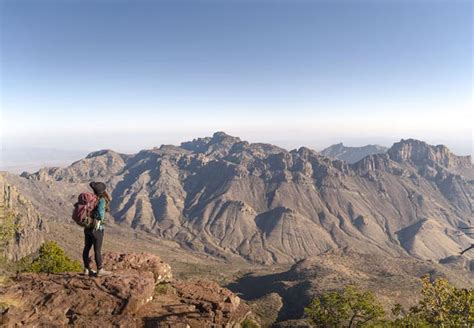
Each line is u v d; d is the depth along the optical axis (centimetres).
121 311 1343
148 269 2145
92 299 1359
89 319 1260
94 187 1502
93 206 1483
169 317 1381
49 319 1216
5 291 1348
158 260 2245
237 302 1716
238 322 1634
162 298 1590
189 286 1805
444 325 3117
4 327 1136
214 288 1822
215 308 1567
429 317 3216
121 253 2269
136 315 1376
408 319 3250
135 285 1462
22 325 1173
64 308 1298
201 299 1650
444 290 3219
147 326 1328
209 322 1463
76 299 1346
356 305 3266
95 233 1480
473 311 2984
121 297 1390
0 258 2517
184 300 1600
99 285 1440
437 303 3222
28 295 1345
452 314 3119
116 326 1248
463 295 3128
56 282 1455
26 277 1539
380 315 3194
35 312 1244
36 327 1177
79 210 1466
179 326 1332
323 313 3372
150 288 1496
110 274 1530
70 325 1219
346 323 3416
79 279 1470
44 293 1367
